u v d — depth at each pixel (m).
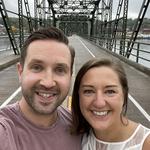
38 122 0.43
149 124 1.45
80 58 4.61
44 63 0.42
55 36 0.43
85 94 0.47
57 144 0.44
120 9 5.66
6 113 0.43
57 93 0.43
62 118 0.48
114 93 0.47
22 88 0.43
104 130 0.47
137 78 2.82
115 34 5.71
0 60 3.61
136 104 1.80
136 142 0.46
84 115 0.48
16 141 0.41
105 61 0.47
